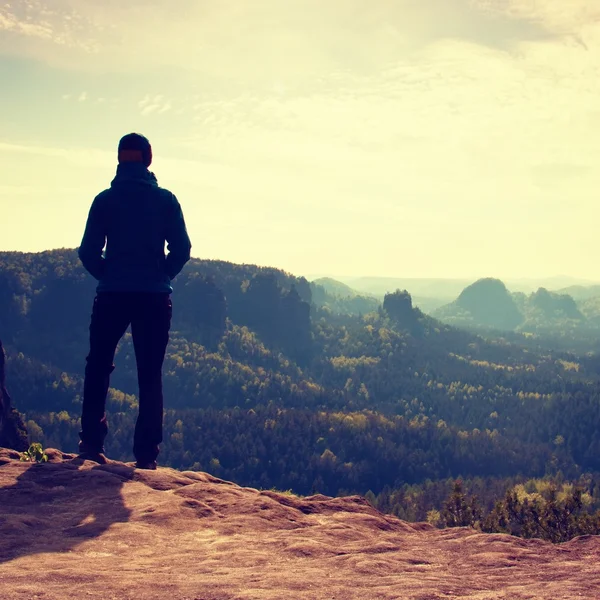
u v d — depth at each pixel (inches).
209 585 153.0
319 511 245.0
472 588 156.5
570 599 144.7
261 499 243.4
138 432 339.9
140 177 337.1
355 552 191.6
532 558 187.8
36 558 175.2
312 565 175.9
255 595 145.1
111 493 248.4
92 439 338.3
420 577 164.6
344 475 7126.0
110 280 331.6
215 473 6668.3
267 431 7608.3
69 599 140.1
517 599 145.9
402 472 7386.8
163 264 343.0
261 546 194.5
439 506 5516.7
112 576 158.7
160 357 341.4
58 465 285.4
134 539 197.2
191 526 214.2
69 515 222.1
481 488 6318.9
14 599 137.7
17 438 1023.0
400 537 213.6
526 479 7066.9
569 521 2452.0
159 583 153.8
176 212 342.0
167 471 304.8
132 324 341.4
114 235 332.5
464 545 201.9
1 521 207.3
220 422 7647.6
